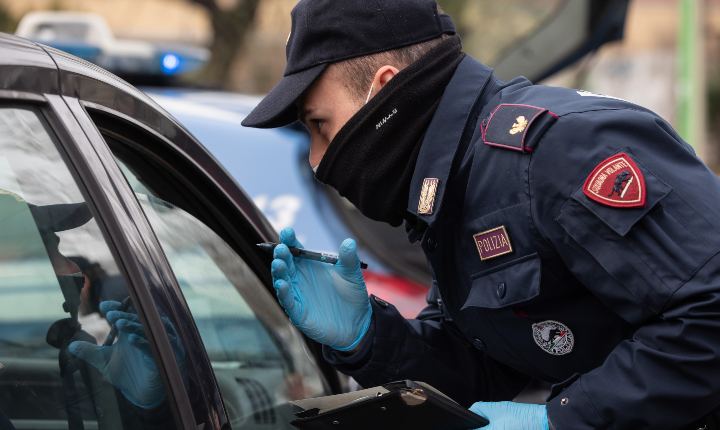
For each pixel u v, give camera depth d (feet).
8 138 6.16
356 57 8.00
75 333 6.27
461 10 47.03
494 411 7.66
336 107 8.11
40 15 22.00
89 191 6.43
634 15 70.69
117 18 56.39
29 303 6.10
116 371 6.41
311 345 9.25
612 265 7.07
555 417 7.38
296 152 17.42
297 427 7.54
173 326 6.57
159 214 7.84
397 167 8.10
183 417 6.39
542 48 19.16
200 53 20.89
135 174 7.74
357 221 17.12
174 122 8.07
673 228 6.99
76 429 6.19
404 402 7.00
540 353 7.97
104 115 7.17
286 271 7.86
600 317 7.66
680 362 6.91
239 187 8.76
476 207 7.73
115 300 6.40
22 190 6.17
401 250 16.99
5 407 5.90
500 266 7.66
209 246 8.39
